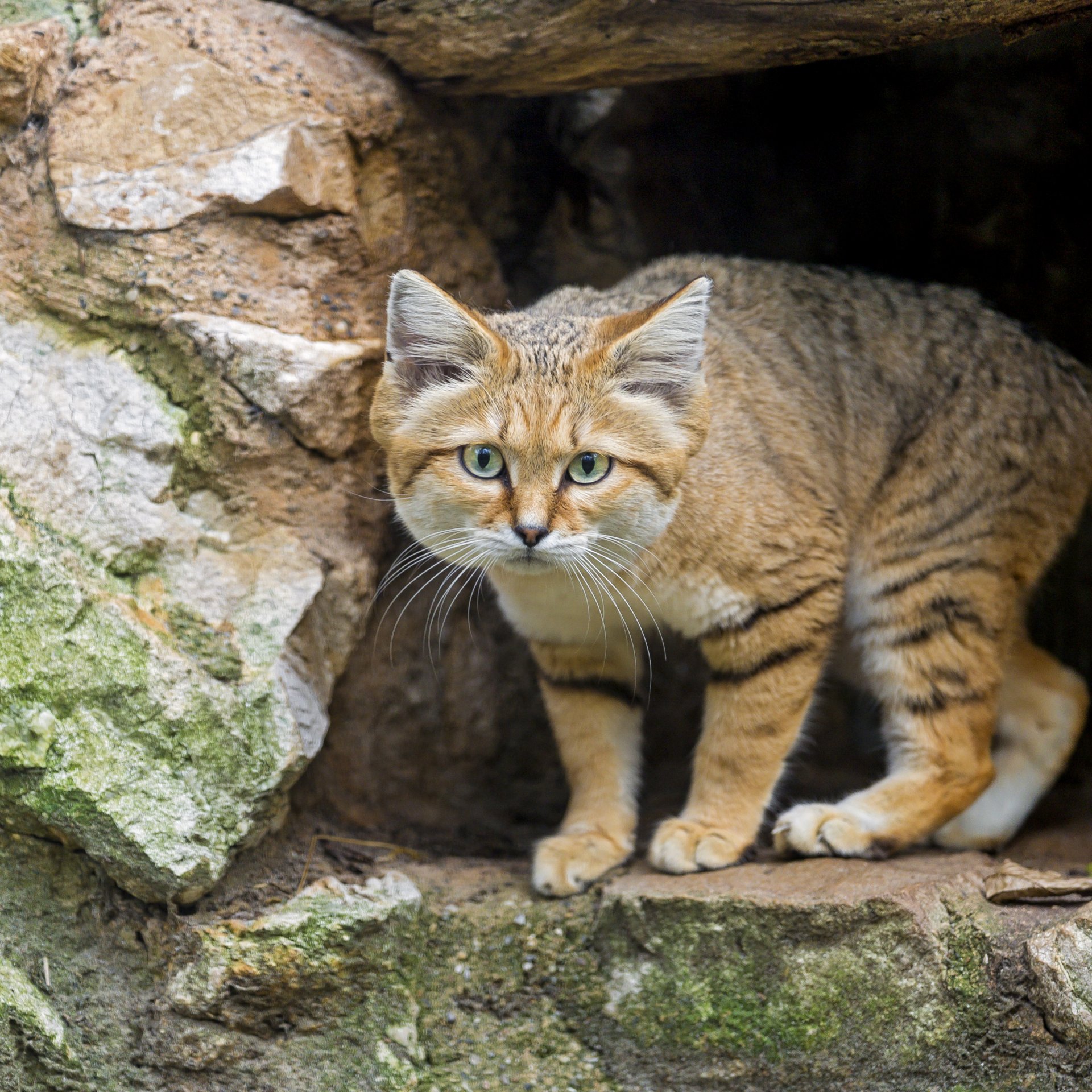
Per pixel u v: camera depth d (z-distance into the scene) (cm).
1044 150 511
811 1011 365
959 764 439
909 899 370
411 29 439
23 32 423
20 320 419
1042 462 462
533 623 432
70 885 380
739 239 575
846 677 518
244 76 428
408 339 380
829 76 515
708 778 432
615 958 387
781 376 446
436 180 486
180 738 377
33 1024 359
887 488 460
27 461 399
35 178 424
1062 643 574
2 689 366
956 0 376
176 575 406
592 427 365
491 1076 378
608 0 403
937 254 547
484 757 539
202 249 420
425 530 387
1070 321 536
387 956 383
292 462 429
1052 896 379
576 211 561
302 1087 369
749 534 406
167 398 419
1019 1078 353
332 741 469
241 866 396
